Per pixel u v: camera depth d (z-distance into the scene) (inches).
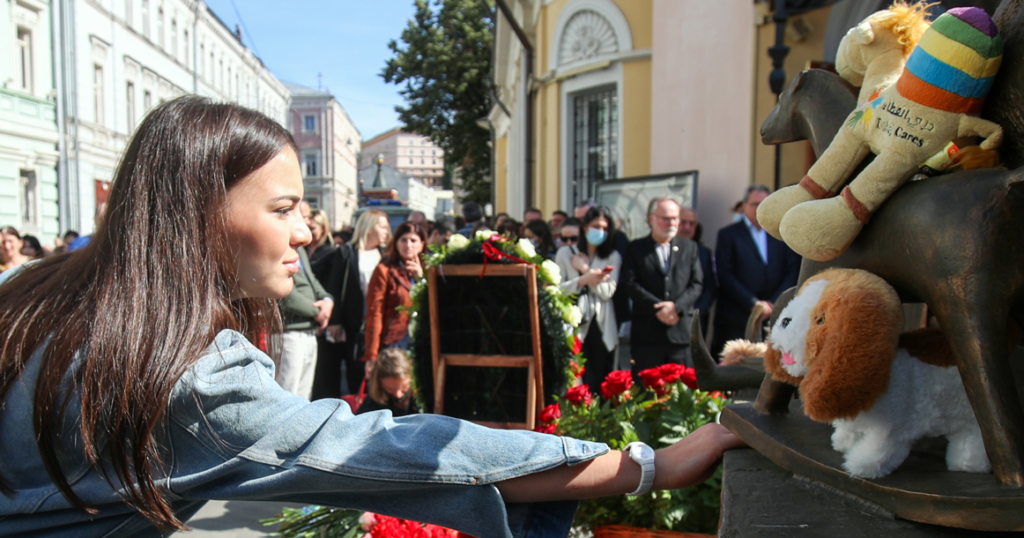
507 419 140.9
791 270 191.8
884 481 39.8
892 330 38.4
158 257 37.1
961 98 37.5
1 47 771.4
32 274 41.7
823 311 40.0
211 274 37.9
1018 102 37.8
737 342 68.4
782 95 52.9
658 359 191.0
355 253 214.2
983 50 36.5
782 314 43.2
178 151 38.6
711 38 273.0
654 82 300.8
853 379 38.4
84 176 892.0
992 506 34.8
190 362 35.4
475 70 968.3
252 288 41.6
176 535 138.3
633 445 43.3
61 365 35.5
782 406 50.3
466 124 999.6
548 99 411.8
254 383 36.9
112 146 960.3
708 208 276.5
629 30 347.6
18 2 794.8
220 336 37.9
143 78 1065.5
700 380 58.2
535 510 40.1
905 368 40.5
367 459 36.7
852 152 42.4
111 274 36.9
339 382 215.3
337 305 210.5
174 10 1180.5
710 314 206.2
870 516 39.8
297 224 42.2
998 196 36.4
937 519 36.8
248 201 39.6
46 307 37.7
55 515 37.9
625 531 78.1
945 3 53.6
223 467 36.2
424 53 992.9
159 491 36.1
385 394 162.9
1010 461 36.3
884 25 42.0
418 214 413.7
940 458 43.4
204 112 40.3
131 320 35.5
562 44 390.9
